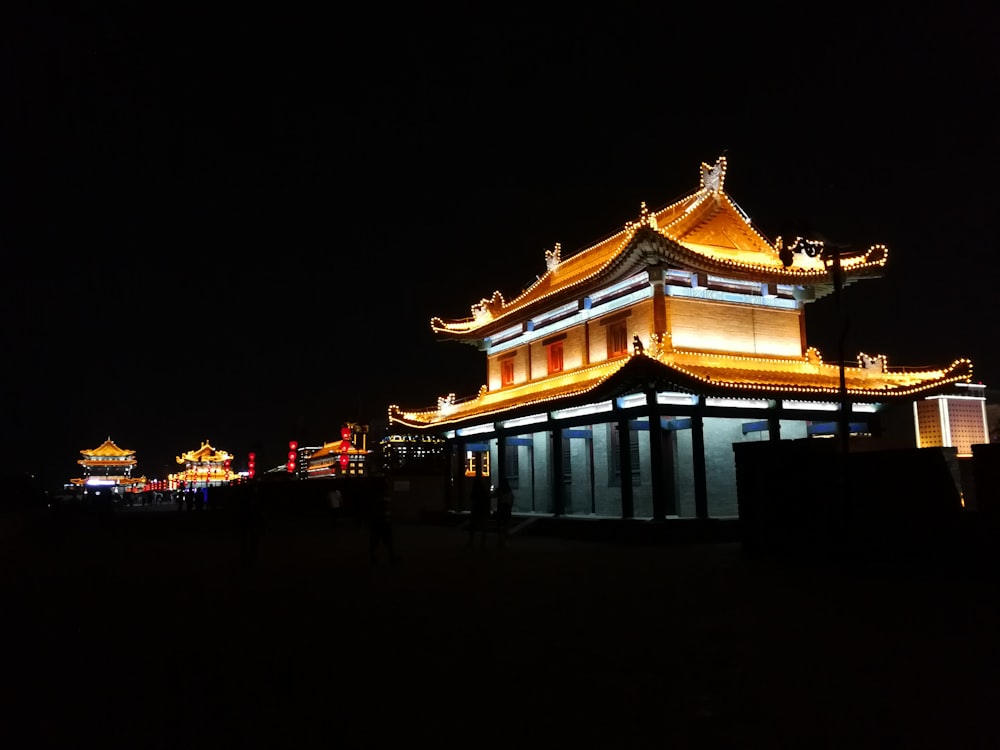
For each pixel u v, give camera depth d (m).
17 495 65.69
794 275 37.75
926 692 9.66
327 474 91.31
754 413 35.72
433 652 12.42
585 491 44.12
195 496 88.75
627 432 35.28
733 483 38.53
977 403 43.31
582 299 41.81
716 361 36.22
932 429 42.69
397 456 65.38
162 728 8.95
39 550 34.91
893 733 8.19
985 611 15.05
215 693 10.36
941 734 8.13
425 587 20.12
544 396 41.00
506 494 31.62
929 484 21.12
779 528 25.11
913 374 40.44
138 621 16.12
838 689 9.85
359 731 8.62
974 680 10.19
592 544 33.06
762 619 14.68
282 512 68.56
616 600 17.39
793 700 9.41
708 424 38.62
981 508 20.12
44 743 8.54
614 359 39.12
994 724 8.44
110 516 64.69
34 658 12.73
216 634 14.47
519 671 11.09
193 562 28.56
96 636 14.58
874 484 22.31
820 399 35.41
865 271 38.78
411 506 55.41
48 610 17.83
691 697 9.61
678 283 36.62
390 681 10.70
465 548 31.69
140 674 11.52
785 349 39.34
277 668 11.62
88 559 30.53
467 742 8.16
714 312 37.50
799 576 20.84
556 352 44.84
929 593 17.34
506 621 14.99
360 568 25.09
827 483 23.72
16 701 10.20
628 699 9.59
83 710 9.75
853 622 14.19
